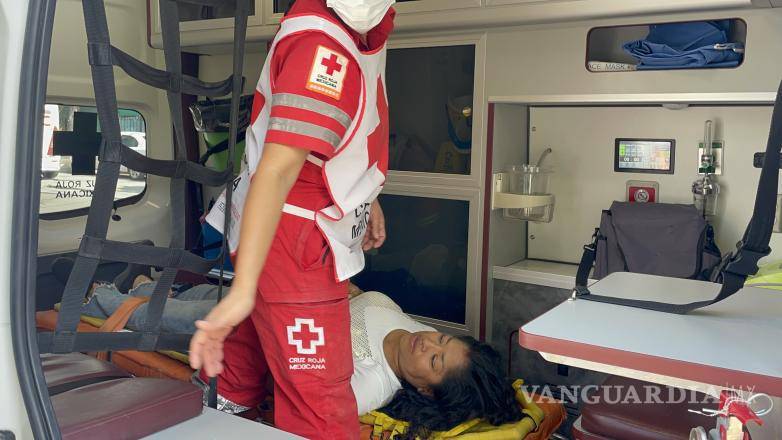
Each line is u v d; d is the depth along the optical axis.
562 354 1.22
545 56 2.53
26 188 1.00
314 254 1.59
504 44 2.61
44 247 2.90
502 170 2.78
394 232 3.01
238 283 1.21
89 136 3.02
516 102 2.64
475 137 2.72
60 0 2.87
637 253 2.55
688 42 2.38
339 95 1.40
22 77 0.99
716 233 2.61
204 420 1.35
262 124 1.61
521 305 2.77
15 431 1.03
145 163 1.27
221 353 1.18
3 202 1.00
